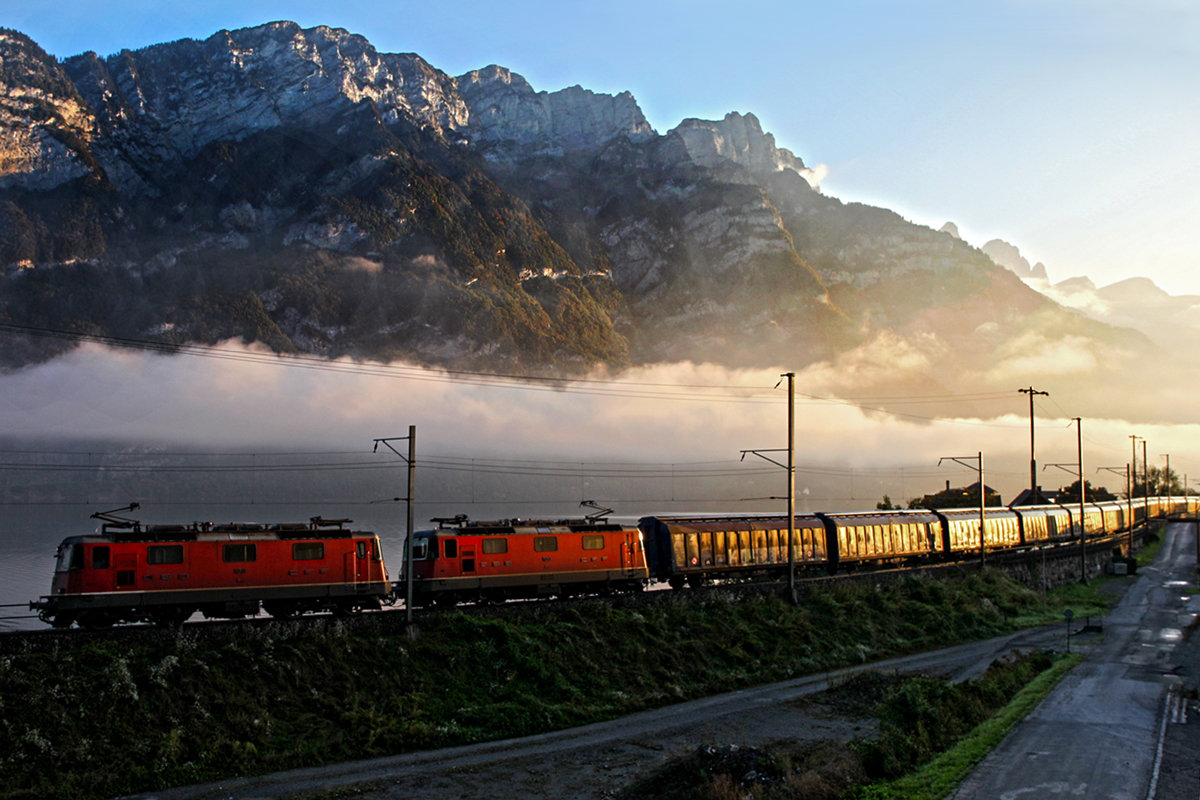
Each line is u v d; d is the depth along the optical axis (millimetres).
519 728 36438
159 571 36125
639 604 48875
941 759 31219
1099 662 50750
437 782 30594
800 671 48312
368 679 36250
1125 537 116750
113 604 35062
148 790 28344
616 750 34625
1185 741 33719
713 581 60281
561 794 29797
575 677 41062
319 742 32438
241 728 31672
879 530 70812
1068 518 99938
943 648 57094
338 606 41344
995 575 75875
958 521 79312
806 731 37531
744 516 63875
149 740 29828
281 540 39094
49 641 31625
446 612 41531
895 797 27172
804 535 64500
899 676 45000
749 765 29344
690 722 38688
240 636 35062
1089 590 84125
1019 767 30297
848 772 29328
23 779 27109
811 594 57938
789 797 26953
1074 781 28719
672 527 56312
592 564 49312
